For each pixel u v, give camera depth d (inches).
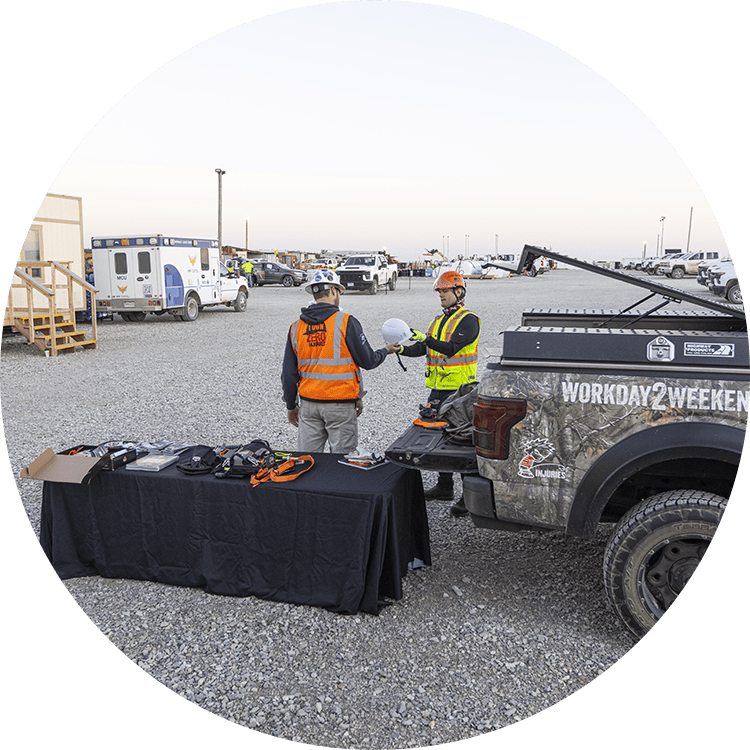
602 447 126.7
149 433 269.6
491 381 132.4
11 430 275.9
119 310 652.1
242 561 147.9
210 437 263.1
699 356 124.4
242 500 146.5
